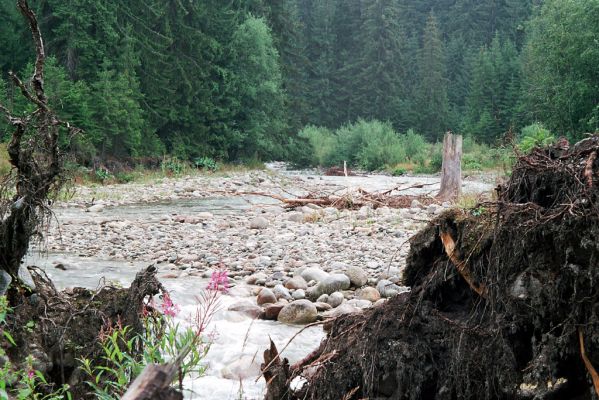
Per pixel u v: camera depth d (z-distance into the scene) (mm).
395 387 3637
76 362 3973
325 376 3797
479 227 3715
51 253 10672
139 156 32219
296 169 46906
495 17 86875
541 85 27516
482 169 29422
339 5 75188
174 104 36750
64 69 30609
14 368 3627
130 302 4152
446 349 3623
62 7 31391
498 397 3467
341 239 11734
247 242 11617
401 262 9547
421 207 15836
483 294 3652
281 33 48281
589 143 3541
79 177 24266
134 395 1787
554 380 3297
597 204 3143
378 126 50656
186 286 8352
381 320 3771
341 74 72312
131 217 15625
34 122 4277
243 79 39562
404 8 94625
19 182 4227
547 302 3332
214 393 4836
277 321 6992
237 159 40562
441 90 68688
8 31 33719
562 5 26078
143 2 35156
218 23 40625
